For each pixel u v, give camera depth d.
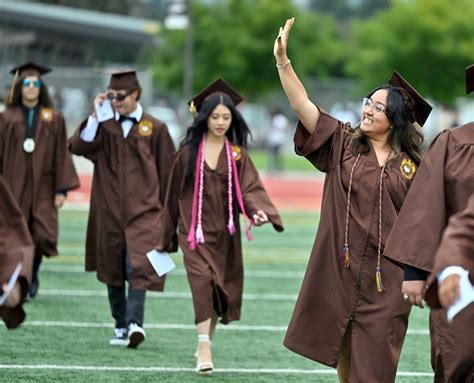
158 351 19.62
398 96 14.69
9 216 12.66
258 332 21.86
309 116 14.66
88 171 62.66
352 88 109.00
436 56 87.88
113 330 21.47
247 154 19.05
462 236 11.36
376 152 14.74
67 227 39.03
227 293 18.42
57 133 23.97
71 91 59.00
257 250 34.84
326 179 14.84
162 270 19.52
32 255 12.52
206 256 18.31
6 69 52.69
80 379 17.05
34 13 66.69
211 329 18.88
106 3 127.75
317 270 14.48
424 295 11.66
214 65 92.75
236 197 18.73
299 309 14.47
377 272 14.20
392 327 14.09
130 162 20.55
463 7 88.56
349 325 14.45
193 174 18.52
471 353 12.59
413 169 14.66
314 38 99.56
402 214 12.73
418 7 88.06
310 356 14.40
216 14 93.38
